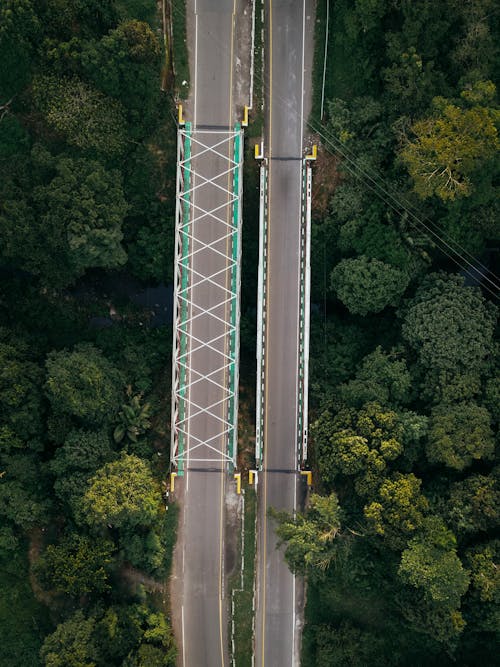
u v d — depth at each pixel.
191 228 73.62
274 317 74.19
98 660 65.88
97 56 67.88
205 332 73.75
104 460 70.94
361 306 72.38
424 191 67.44
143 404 75.81
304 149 74.50
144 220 76.12
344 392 70.19
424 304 70.12
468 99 67.62
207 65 74.06
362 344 75.62
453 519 65.69
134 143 73.31
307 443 74.19
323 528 66.25
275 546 73.56
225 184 73.75
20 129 71.94
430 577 62.81
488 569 63.94
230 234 72.94
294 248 74.25
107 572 71.00
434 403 69.38
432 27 68.50
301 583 73.44
